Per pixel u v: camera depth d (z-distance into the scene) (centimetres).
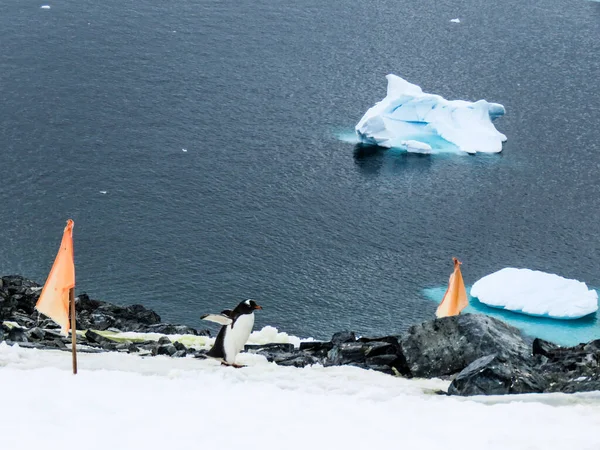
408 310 10988
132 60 19388
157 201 13588
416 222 13588
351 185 14688
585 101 18788
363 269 12069
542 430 1814
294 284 11538
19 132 15500
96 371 2298
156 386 2144
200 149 15575
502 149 16350
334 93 18612
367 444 1689
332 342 3334
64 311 2239
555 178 15262
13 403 1877
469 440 1725
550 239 13275
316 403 2034
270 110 17512
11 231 12206
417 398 2150
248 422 1820
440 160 15738
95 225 12606
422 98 16750
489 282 11350
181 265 11738
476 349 2739
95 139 15538
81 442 1636
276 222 13275
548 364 2664
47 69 18425
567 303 10950
